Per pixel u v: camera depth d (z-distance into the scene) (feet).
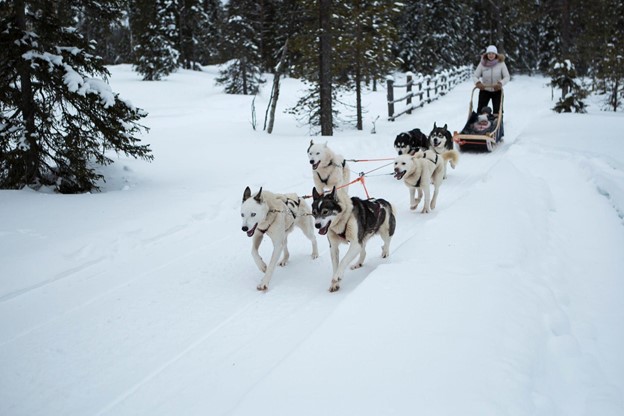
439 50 112.06
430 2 111.14
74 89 24.57
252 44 93.45
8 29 25.03
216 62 146.51
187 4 118.21
